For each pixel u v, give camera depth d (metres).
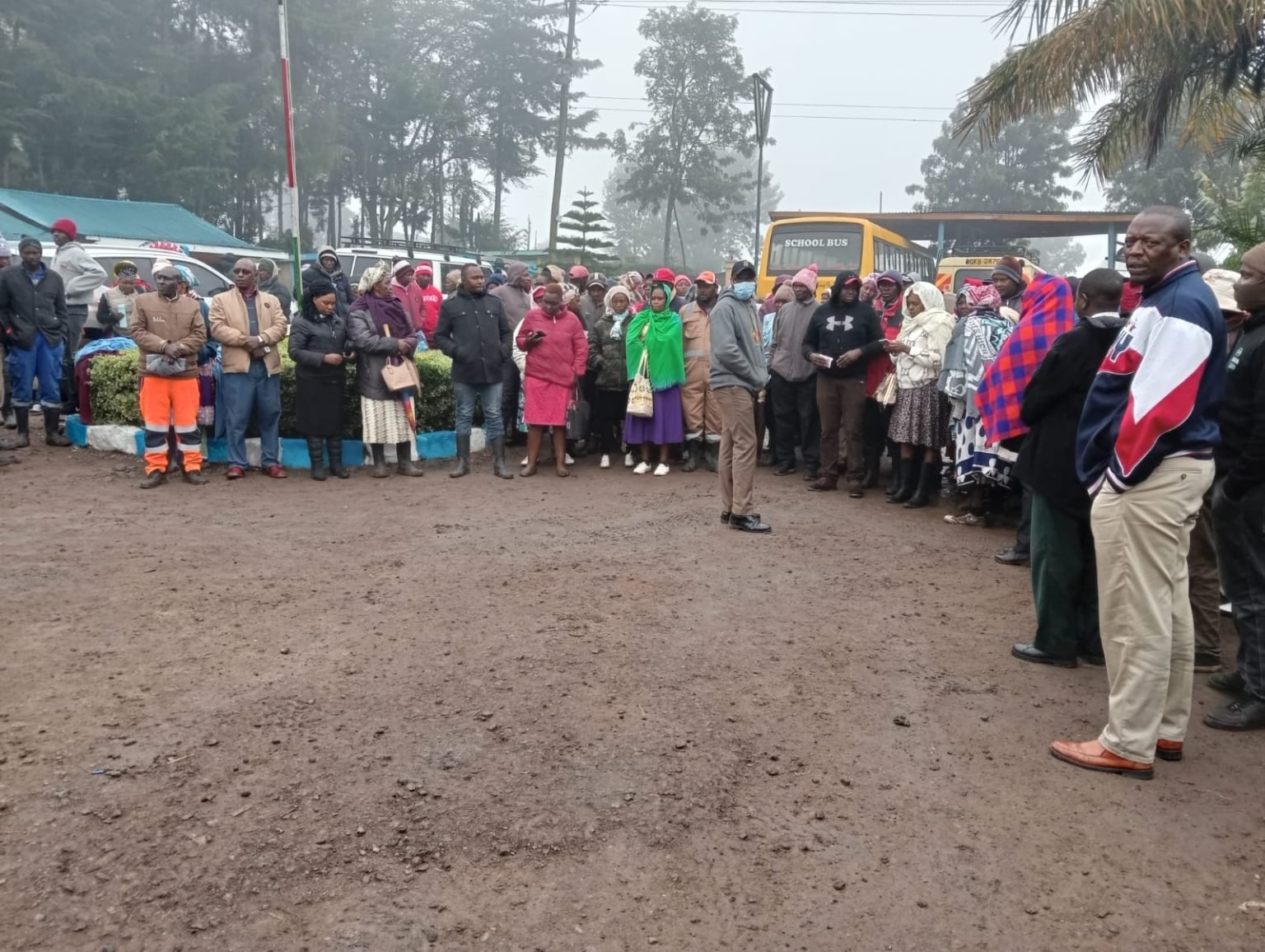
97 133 30.73
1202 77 10.55
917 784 3.65
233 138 32.53
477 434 10.45
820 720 4.15
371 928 2.76
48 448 9.65
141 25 32.88
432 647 4.75
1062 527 4.69
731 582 6.01
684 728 4.01
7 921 2.73
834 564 6.51
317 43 36.44
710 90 43.69
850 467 8.70
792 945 2.76
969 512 7.78
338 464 8.89
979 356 7.20
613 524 7.40
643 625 5.18
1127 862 3.18
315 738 3.79
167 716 3.93
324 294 8.59
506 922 2.81
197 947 2.66
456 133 42.22
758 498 8.55
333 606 5.32
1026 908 2.94
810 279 9.12
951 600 5.86
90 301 10.70
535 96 44.03
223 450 9.19
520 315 10.86
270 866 3.01
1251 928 2.87
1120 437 3.56
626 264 44.00
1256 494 4.15
